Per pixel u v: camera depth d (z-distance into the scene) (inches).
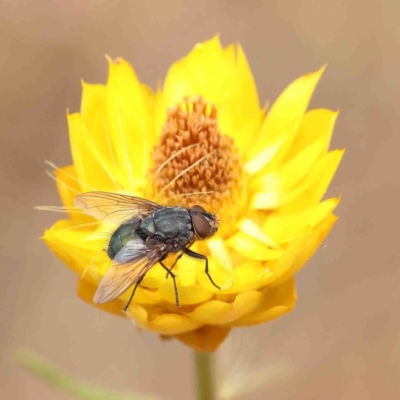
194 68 7.8
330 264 9.2
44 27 9.8
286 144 7.6
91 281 7.2
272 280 7.2
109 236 7.4
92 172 7.6
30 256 9.4
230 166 7.5
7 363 9.2
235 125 7.7
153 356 9.1
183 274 7.4
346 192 9.3
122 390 9.1
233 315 7.1
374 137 9.4
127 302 7.2
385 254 9.2
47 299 9.3
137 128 7.7
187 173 7.5
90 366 9.1
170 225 7.3
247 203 7.6
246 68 7.7
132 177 7.7
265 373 7.9
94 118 7.6
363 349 9.1
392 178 9.3
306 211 7.4
